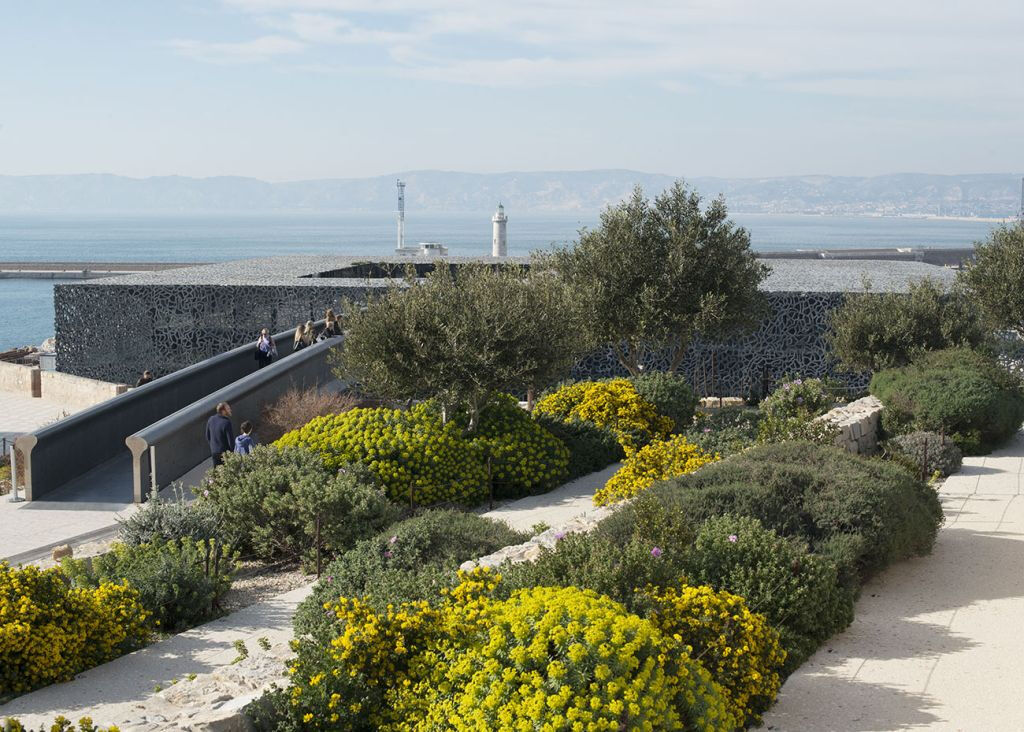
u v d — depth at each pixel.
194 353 29.55
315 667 6.35
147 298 29.56
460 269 17.97
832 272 32.66
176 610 10.19
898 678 7.34
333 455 15.06
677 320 21.03
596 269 21.41
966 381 16.31
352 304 16.88
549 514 14.23
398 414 15.92
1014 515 12.23
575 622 5.46
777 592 7.89
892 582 9.81
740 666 6.69
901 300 22.66
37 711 7.86
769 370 26.94
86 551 12.22
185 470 17.25
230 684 6.76
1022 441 17.36
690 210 21.53
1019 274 22.31
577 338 16.91
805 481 10.27
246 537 12.76
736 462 10.91
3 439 20.62
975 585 9.61
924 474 14.33
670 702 5.62
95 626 9.05
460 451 15.38
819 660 7.77
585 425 18.09
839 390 24.00
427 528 10.81
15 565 12.42
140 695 8.17
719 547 8.23
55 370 30.88
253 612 10.55
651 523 8.63
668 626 6.78
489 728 5.27
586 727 5.06
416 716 5.95
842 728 6.51
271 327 29.31
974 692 7.02
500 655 5.59
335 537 12.21
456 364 15.55
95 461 18.11
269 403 20.27
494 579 7.43
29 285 99.81
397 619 6.71
